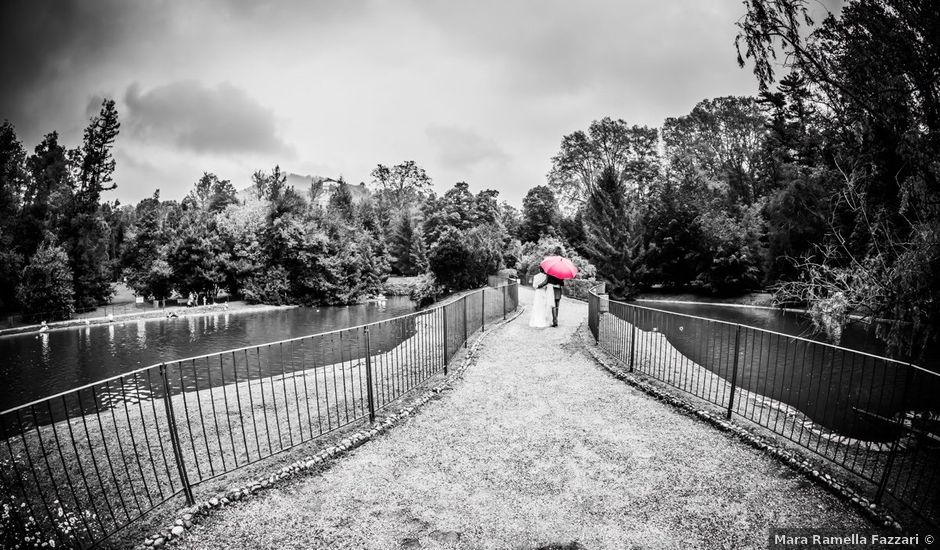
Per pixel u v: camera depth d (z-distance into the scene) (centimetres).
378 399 742
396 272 7338
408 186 10700
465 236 4309
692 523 415
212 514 441
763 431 607
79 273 4481
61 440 709
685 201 4953
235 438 643
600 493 468
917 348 638
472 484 489
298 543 394
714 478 496
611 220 4006
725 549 379
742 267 4384
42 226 4409
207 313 4469
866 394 977
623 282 3975
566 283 3117
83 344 2841
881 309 666
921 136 555
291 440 568
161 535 402
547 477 502
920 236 572
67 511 452
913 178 577
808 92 673
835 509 437
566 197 6181
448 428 648
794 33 619
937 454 549
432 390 809
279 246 5278
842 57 601
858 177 704
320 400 825
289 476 509
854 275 714
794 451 542
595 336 1253
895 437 441
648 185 5694
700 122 5803
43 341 2959
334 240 5928
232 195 9762
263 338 3023
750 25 649
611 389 825
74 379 1966
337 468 533
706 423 659
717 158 5756
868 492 453
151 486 504
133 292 5766
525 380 886
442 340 996
